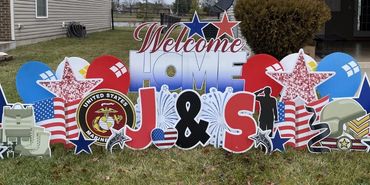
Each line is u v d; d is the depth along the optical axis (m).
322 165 3.79
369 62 8.09
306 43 7.29
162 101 4.02
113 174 3.66
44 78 3.95
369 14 13.66
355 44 11.79
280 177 3.57
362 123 3.98
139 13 39.16
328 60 4.02
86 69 3.96
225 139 4.02
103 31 23.08
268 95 4.01
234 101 3.97
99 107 3.96
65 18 17.80
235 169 3.73
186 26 4.14
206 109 4.05
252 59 4.04
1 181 3.51
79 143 3.99
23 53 11.73
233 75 4.17
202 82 4.18
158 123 4.05
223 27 4.18
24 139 3.90
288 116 4.00
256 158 3.94
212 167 3.78
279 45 7.03
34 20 14.69
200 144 4.13
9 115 3.86
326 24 13.80
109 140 4.01
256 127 3.99
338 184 3.46
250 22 7.04
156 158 3.95
